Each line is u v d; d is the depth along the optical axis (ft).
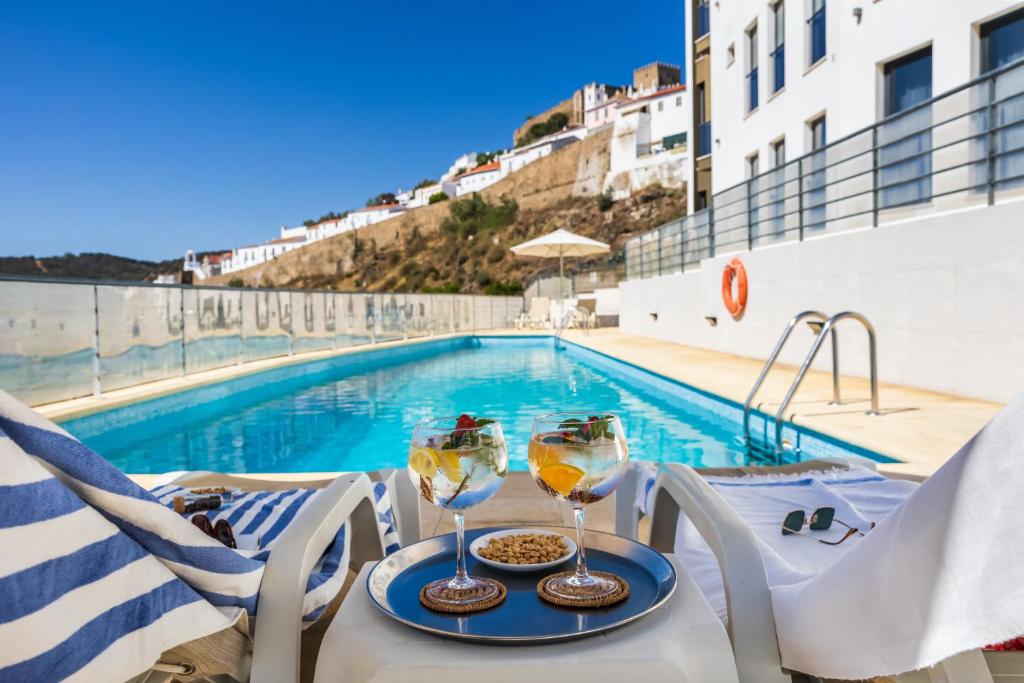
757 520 5.80
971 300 16.67
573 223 176.14
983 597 2.12
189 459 17.38
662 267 44.04
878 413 15.11
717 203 34.55
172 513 3.06
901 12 24.07
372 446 18.58
